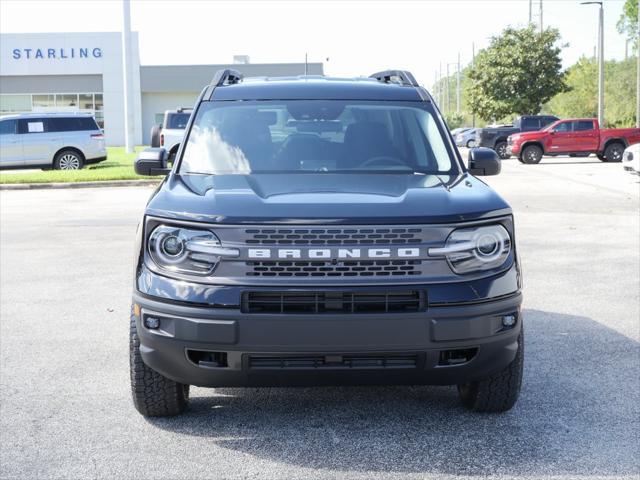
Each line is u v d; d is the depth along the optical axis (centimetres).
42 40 5766
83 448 399
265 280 369
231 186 423
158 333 381
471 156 516
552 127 3175
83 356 568
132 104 3494
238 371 378
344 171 472
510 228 396
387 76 594
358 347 368
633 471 368
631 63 8162
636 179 2202
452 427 424
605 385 493
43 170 2678
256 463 379
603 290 775
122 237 1152
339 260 370
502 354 390
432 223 375
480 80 5509
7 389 494
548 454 388
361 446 399
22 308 721
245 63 6122
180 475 367
